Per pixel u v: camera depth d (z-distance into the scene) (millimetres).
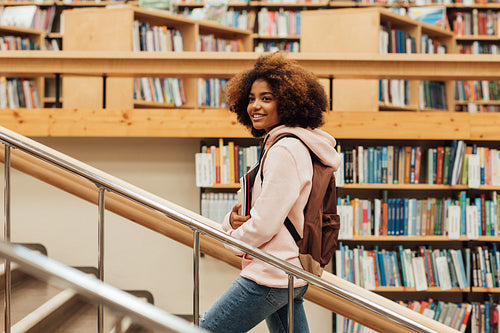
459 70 3592
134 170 3785
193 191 3812
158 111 3588
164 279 3789
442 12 6266
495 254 3861
